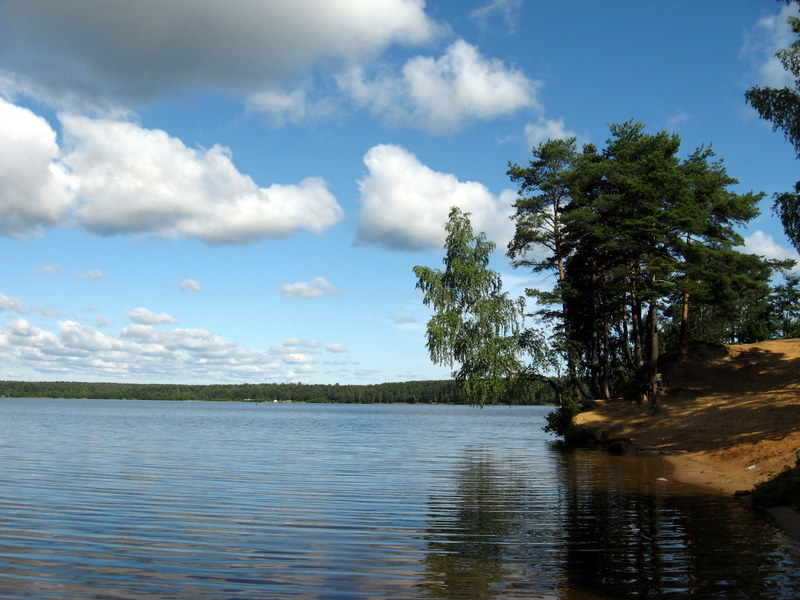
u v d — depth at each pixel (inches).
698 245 1350.9
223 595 324.5
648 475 823.1
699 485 722.2
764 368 1417.3
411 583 344.2
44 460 977.5
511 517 527.8
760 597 314.7
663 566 372.8
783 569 364.5
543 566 375.2
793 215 848.3
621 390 1652.3
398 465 964.6
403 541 440.8
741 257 1380.4
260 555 401.1
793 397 1128.8
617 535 456.8
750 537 447.5
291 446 1375.5
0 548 411.5
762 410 1111.0
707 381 1453.0
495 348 1515.7
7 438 1493.6
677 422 1236.5
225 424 2571.4
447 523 503.2
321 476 814.5
